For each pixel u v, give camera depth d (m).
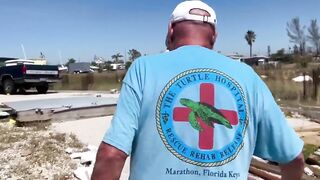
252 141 1.86
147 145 1.76
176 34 1.99
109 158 1.73
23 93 23.56
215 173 1.74
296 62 53.41
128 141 1.76
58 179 6.55
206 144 1.75
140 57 1.90
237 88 1.83
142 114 1.79
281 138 1.87
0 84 22.92
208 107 1.78
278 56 74.69
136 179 1.78
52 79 23.52
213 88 1.80
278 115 1.89
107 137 1.76
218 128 1.77
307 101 18.92
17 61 25.16
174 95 1.79
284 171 1.92
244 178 1.80
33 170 7.01
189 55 1.88
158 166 1.74
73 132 10.38
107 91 26.20
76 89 29.78
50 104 13.31
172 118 1.77
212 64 1.86
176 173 1.73
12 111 12.27
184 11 1.97
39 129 10.56
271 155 1.90
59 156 7.80
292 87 23.45
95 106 13.14
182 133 1.75
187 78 1.81
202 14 1.98
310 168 6.88
